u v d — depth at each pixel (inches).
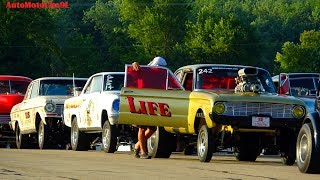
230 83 757.9
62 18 4901.6
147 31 4658.0
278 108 695.1
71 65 4030.5
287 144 713.0
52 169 596.1
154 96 733.9
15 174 550.3
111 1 5930.1
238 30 4527.6
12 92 1223.5
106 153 869.2
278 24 6446.9
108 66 4311.0
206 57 4579.2
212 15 4670.3
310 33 4397.1
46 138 1021.8
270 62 4970.5
